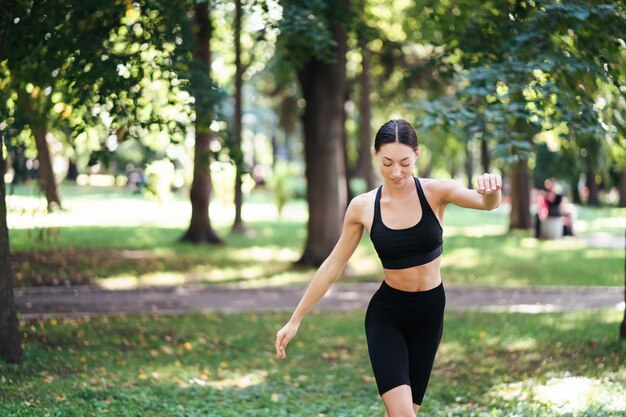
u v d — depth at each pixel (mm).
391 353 4121
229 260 18625
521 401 6578
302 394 7426
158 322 11070
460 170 54625
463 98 8664
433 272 4184
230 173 25203
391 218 4109
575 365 8062
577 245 22484
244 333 10445
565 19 7812
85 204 37500
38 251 16688
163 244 21094
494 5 8789
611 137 9078
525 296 13734
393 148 3936
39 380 7250
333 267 4363
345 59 16531
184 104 9516
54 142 22703
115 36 9391
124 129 9320
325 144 16656
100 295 13523
